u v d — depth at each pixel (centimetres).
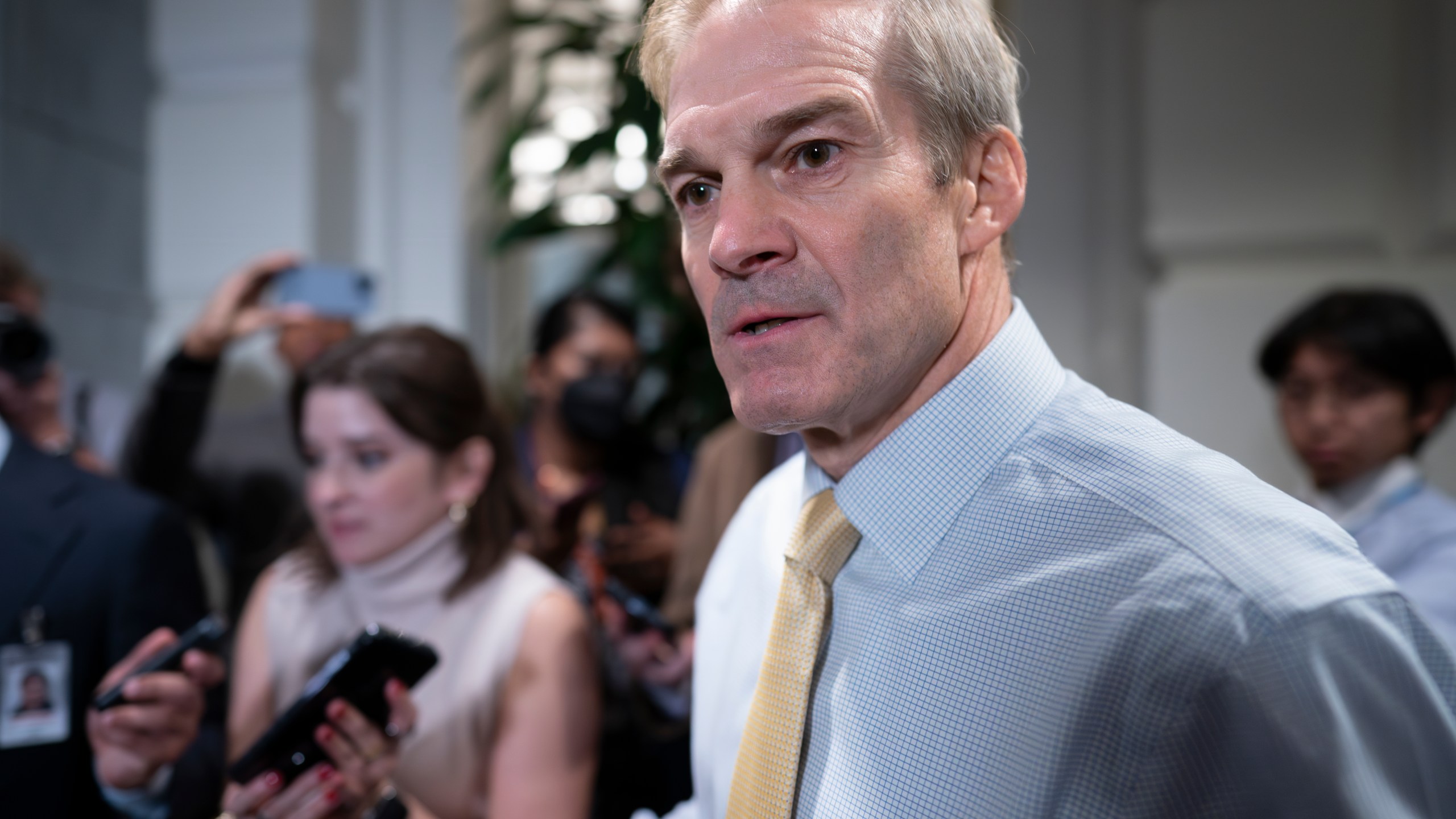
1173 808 52
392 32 262
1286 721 49
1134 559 55
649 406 246
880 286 59
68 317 250
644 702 146
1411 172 188
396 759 96
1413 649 51
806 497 75
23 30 240
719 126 60
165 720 102
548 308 210
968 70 63
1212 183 202
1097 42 212
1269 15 197
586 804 113
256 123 255
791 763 62
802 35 60
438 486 121
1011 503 62
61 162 249
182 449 190
